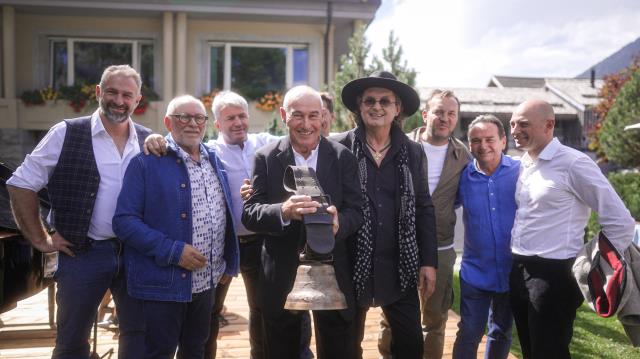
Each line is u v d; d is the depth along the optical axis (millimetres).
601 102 17281
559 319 2775
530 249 2846
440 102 3344
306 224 2096
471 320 3193
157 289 2484
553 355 2756
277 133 8867
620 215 2633
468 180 3283
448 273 3420
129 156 2734
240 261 3330
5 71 10852
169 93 11109
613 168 16453
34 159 2590
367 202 2736
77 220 2611
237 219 3305
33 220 2625
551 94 25188
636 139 12484
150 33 11562
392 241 2777
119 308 2680
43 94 11008
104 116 2695
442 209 3381
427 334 3469
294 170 2268
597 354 4344
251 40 11625
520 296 2912
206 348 3252
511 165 3186
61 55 11508
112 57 11625
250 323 3338
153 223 2529
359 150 2822
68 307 2617
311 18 11352
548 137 2850
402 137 2910
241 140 3367
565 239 2773
